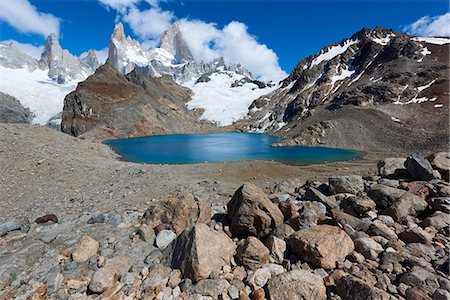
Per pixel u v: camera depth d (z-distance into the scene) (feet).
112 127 351.67
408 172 47.09
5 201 53.83
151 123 393.50
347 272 21.75
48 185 65.16
